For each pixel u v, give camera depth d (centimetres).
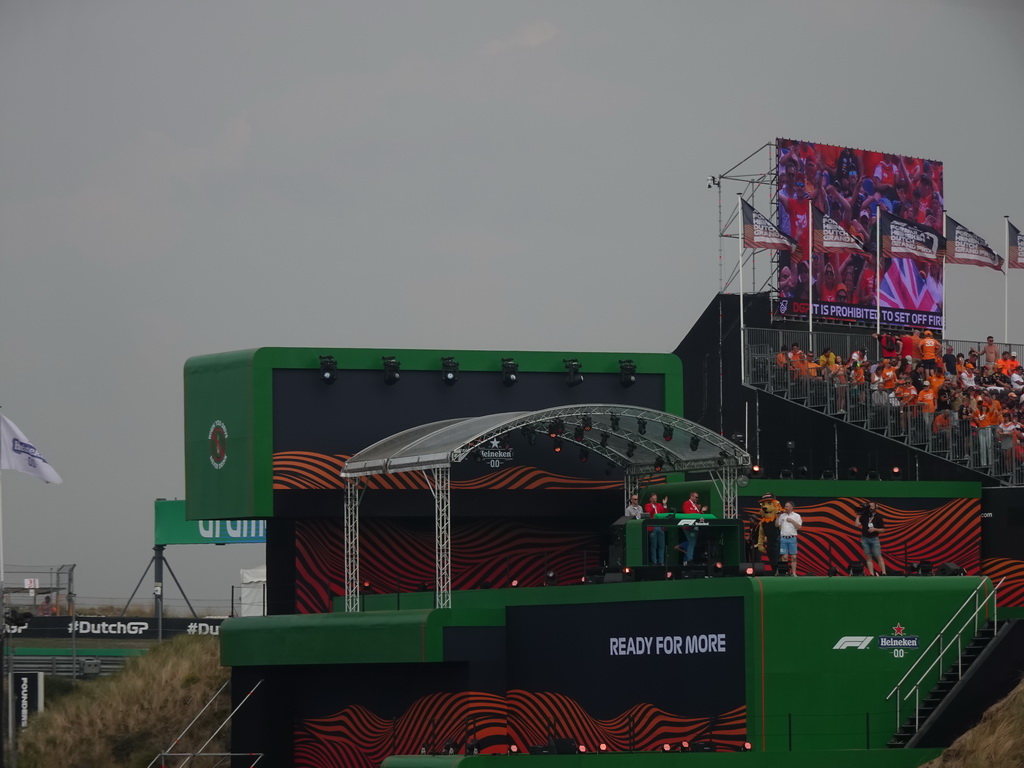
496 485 11575
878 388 12175
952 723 8462
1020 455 11456
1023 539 11219
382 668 10206
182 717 12731
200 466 11750
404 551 11650
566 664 9331
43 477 10788
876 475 11706
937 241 13612
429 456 9862
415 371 11600
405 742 9988
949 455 11756
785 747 8388
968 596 8819
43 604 17400
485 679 9575
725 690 8525
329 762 10550
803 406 12475
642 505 11162
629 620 9025
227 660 10688
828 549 11006
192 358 11894
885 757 8238
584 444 11344
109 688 13238
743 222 12900
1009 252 13900
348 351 11475
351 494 10862
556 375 11950
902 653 8662
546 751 8288
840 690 8525
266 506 11194
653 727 8844
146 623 16138
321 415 11388
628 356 12094
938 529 11338
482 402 11750
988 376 12644
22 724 13525
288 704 10831
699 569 9012
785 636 8456
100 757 12456
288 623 10381
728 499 10469
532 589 9581
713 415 13038
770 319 13550
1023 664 8631
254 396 11262
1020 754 7888
